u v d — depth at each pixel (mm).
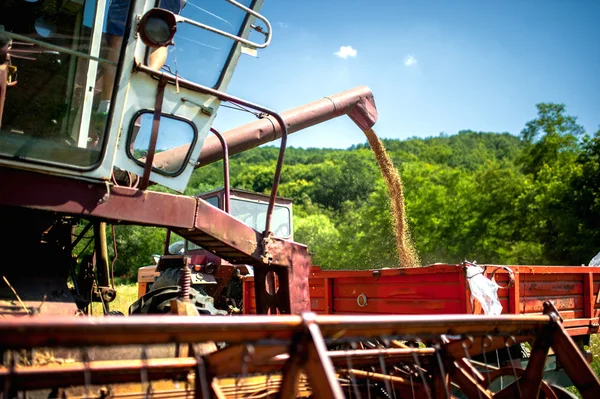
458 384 3449
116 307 11445
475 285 4883
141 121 3545
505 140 154125
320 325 2145
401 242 8469
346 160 81875
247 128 6047
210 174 65688
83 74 3346
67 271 3508
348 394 3678
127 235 29703
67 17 3309
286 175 81750
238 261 4215
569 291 5965
